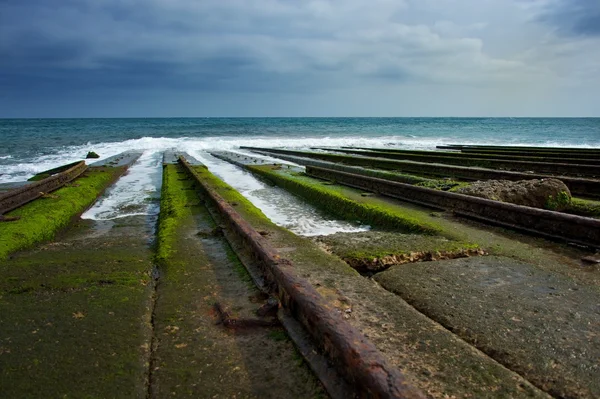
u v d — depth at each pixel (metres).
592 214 7.19
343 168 15.54
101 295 3.66
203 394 2.32
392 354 2.68
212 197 8.08
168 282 4.01
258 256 4.28
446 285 3.96
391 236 5.83
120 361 2.61
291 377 2.46
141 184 13.66
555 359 2.67
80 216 8.77
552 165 14.21
